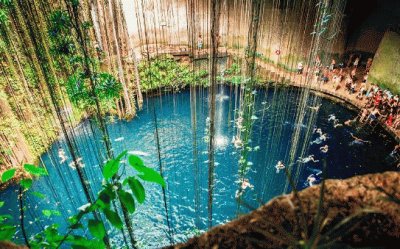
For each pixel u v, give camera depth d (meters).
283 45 17.50
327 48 12.42
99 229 1.38
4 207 11.06
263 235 1.61
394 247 1.55
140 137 15.34
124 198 1.34
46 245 1.53
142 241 10.33
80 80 9.22
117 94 9.80
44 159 13.23
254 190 11.86
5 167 12.06
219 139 14.45
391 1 17.03
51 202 11.38
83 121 15.52
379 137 14.73
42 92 12.37
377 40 18.02
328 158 13.81
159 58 17.94
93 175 12.24
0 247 1.41
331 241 1.47
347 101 16.86
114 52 15.50
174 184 12.48
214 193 11.91
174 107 17.20
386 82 15.69
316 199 1.72
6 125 11.87
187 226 10.88
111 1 14.27
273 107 16.03
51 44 10.79
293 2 15.70
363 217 1.62
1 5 10.24
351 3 17.30
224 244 1.61
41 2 9.27
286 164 12.94
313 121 13.57
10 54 11.81
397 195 1.69
